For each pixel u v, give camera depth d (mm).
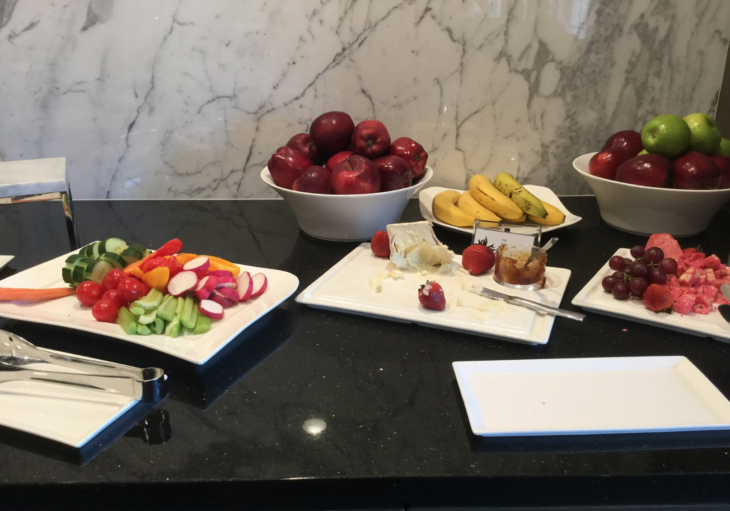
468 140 1362
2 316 805
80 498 553
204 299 799
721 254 1079
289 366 734
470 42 1267
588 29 1259
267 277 933
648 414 634
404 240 990
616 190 1124
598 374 701
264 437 604
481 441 598
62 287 901
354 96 1317
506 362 709
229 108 1324
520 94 1316
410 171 1114
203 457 575
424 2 1229
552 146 1373
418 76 1298
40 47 1244
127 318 763
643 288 841
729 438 602
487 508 574
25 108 1299
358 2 1229
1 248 1145
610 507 575
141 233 1212
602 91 1320
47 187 1072
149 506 560
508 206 1167
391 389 687
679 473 559
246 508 564
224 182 1402
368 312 848
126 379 643
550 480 559
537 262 921
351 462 569
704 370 722
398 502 569
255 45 1265
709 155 1143
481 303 870
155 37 1250
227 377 710
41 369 694
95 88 1290
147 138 1346
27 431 587
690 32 1273
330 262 1059
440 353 764
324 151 1184
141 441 598
